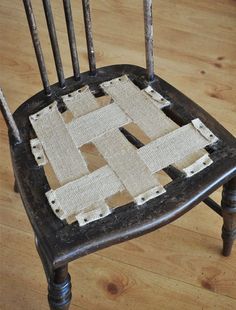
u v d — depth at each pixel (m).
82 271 0.82
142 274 0.81
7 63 1.10
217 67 1.08
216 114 1.00
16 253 0.84
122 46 1.12
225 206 0.69
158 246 0.84
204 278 0.81
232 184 0.66
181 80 1.06
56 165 0.61
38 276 0.81
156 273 0.81
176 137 0.62
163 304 0.78
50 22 0.62
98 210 0.57
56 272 0.58
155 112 0.65
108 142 0.62
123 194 0.64
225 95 1.03
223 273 0.81
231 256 0.83
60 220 0.57
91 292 0.80
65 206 0.57
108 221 0.56
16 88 1.05
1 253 0.84
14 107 1.02
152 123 0.64
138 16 1.18
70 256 0.55
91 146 0.85
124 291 0.80
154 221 0.56
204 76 1.06
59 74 0.68
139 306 0.78
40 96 0.68
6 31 1.16
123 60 1.10
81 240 0.55
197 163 0.60
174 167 0.60
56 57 0.66
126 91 0.67
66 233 0.56
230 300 0.79
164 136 0.62
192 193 0.58
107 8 1.19
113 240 0.56
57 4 1.21
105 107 0.66
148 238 0.85
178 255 0.83
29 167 0.61
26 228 0.87
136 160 0.60
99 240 0.55
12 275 0.82
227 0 1.21
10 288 0.80
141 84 0.68
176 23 1.16
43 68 0.66
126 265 0.82
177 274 0.81
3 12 1.19
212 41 1.12
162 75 1.07
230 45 1.12
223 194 0.68
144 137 0.90
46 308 0.79
